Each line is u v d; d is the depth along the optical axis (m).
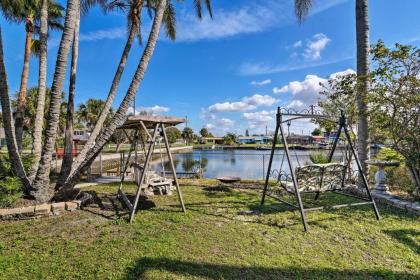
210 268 3.09
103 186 8.41
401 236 4.02
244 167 17.70
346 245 3.75
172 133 47.34
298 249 3.63
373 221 4.73
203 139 71.88
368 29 7.06
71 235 4.12
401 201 5.53
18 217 4.91
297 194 4.55
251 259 3.31
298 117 5.27
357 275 2.96
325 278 2.90
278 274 2.98
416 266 3.14
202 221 4.75
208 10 10.41
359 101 6.86
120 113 5.72
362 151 6.91
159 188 7.00
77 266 3.12
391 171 6.94
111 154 27.44
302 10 8.85
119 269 3.05
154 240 3.85
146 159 5.09
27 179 5.74
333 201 6.20
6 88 5.67
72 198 6.12
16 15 9.31
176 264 3.16
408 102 5.41
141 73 5.81
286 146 4.99
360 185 6.91
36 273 2.99
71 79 7.63
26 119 16.78
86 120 42.91
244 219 4.89
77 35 8.04
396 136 5.82
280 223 4.64
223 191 7.48
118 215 5.14
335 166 5.34
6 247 3.70
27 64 9.36
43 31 6.49
